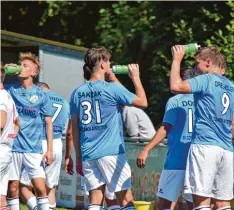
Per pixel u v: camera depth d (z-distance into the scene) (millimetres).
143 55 31391
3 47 24984
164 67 30219
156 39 30641
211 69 13352
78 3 34531
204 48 13445
